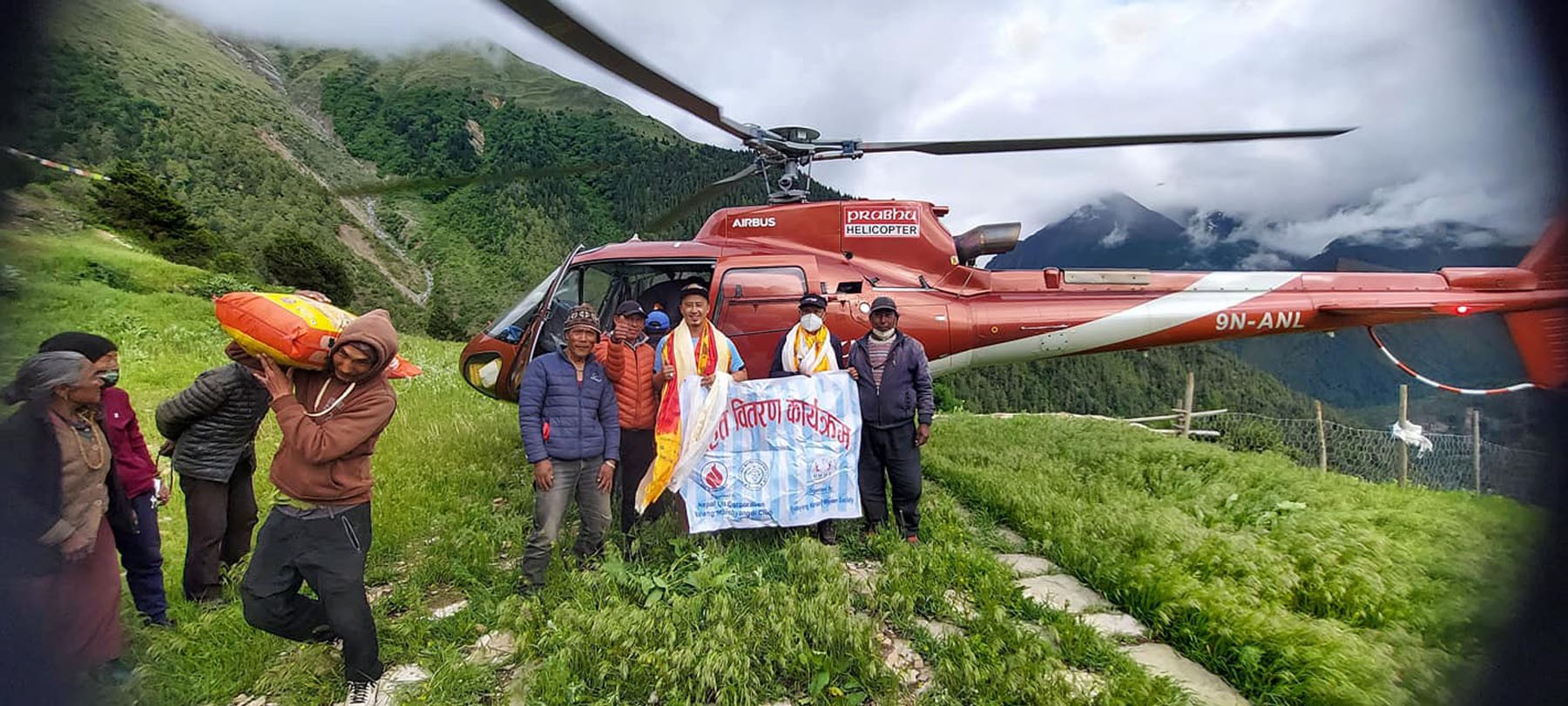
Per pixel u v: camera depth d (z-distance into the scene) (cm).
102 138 7300
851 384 486
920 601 389
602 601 371
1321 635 331
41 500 281
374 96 14588
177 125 8425
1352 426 1123
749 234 640
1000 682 299
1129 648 361
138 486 349
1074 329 647
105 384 334
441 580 430
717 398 459
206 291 2359
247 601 304
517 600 370
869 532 502
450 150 12156
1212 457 770
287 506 306
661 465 446
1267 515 536
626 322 458
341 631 304
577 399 401
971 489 619
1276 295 672
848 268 623
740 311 597
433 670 324
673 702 288
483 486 589
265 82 13888
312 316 303
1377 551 452
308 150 10831
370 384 310
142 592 356
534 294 641
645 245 631
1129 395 2953
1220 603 361
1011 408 3050
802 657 313
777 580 410
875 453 496
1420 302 657
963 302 639
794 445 479
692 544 446
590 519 420
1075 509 530
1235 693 321
